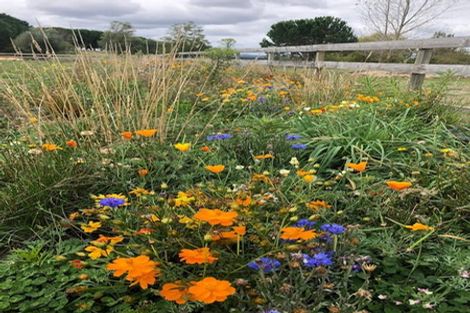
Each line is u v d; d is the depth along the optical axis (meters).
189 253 1.28
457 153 2.69
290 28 23.12
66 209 2.13
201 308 1.39
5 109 3.54
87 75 3.20
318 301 1.31
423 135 3.27
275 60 10.68
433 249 1.78
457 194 2.20
